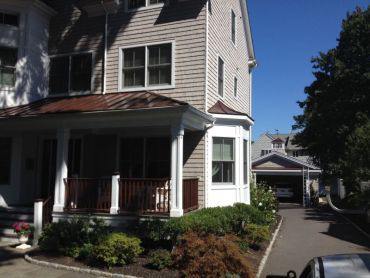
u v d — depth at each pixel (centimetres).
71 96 1600
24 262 998
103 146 1495
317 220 2242
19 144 1521
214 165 1416
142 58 1516
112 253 928
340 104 2864
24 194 1525
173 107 1116
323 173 3158
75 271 920
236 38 1920
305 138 3259
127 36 1544
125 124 1223
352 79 2869
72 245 1031
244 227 1260
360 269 390
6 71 1548
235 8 1919
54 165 1570
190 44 1441
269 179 4322
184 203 1213
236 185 1446
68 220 1202
